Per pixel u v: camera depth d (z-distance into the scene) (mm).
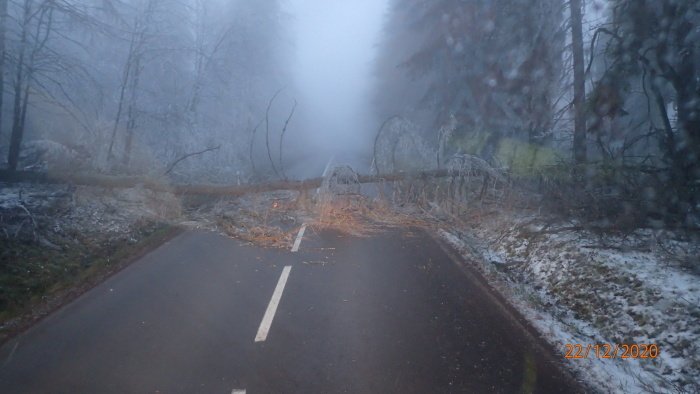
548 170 11023
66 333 6012
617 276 7145
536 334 5965
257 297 7324
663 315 5969
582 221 9156
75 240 9805
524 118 15516
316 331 6062
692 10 8914
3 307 6680
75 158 14539
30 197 11469
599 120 9602
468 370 5059
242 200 14469
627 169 9203
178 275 8438
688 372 5027
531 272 8625
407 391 4656
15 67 12555
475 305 6969
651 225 8484
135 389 4711
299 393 4625
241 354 5438
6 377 4953
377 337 5871
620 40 9227
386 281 8125
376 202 13984
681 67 8945
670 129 9125
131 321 6383
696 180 8555
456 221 12945
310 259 9562
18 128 12938
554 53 14555
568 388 4719
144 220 12266
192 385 4777
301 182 13820
